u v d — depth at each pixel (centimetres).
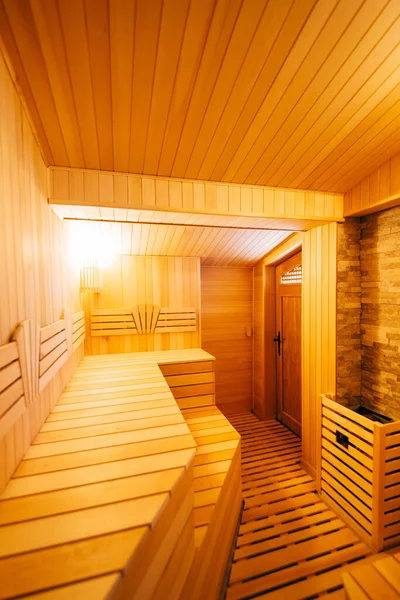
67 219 183
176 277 293
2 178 91
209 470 157
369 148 165
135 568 66
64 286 181
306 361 248
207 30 100
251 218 197
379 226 203
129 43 101
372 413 211
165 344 292
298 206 203
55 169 152
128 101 122
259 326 355
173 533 87
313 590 146
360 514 176
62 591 56
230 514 164
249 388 376
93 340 271
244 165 170
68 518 75
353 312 219
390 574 114
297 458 269
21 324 101
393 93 131
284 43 107
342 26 104
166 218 193
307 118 141
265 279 341
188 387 247
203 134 144
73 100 118
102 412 143
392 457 165
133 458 102
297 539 175
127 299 279
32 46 97
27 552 65
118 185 163
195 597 104
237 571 154
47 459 102
